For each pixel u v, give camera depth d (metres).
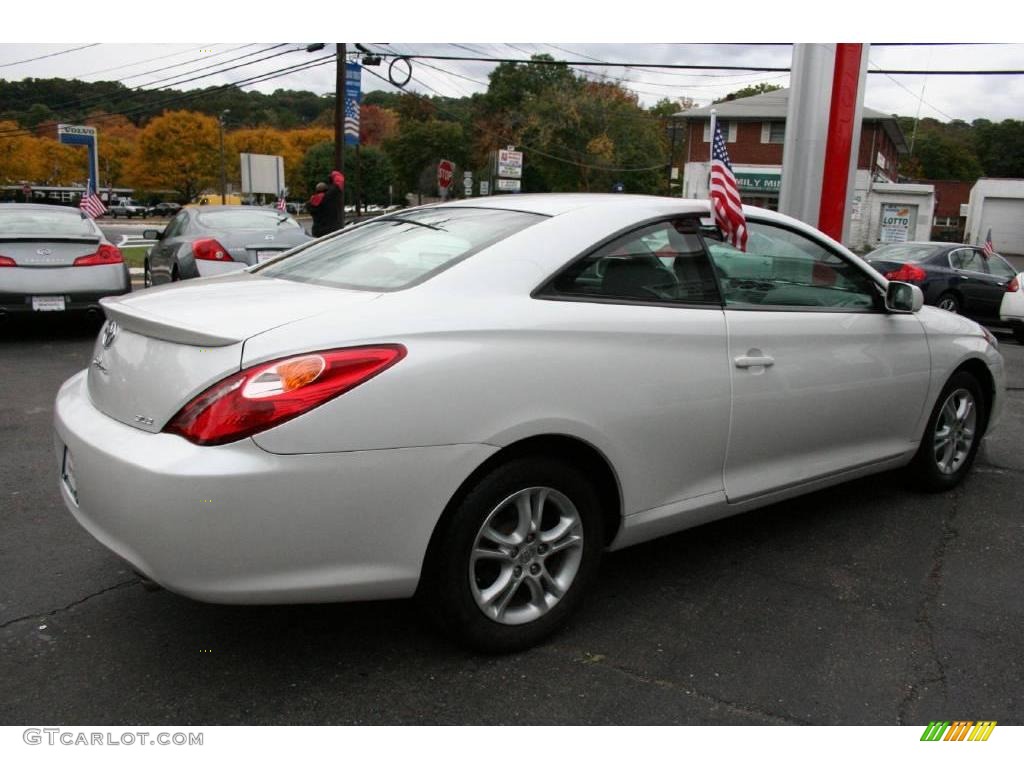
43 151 84.12
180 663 2.72
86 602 3.11
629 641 2.94
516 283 2.77
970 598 3.35
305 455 2.28
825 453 3.76
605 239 3.01
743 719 2.52
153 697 2.54
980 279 12.94
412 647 2.85
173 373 2.38
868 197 40.22
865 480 4.80
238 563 2.26
